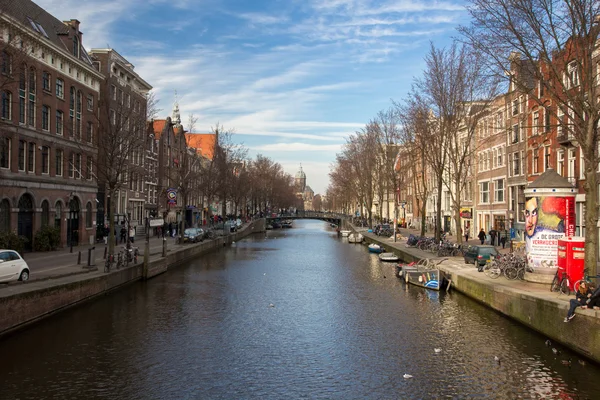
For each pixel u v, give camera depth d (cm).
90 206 4103
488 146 4703
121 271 2528
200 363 1437
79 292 2061
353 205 11269
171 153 6669
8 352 1484
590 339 1355
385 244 4875
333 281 2955
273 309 2147
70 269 2366
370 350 1565
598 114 1694
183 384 1275
